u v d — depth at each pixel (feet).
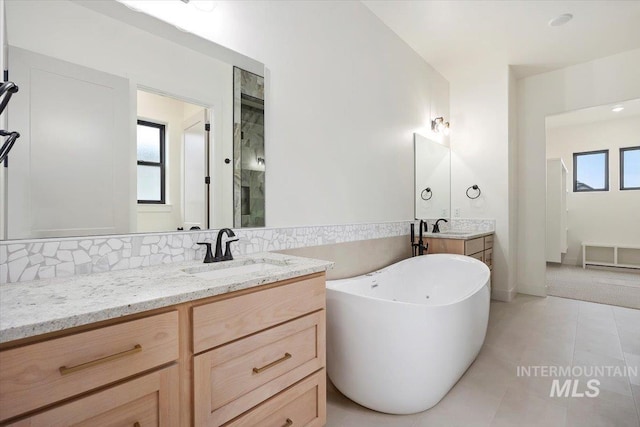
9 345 2.01
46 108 3.50
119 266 3.94
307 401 4.10
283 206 6.04
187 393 2.88
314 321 4.18
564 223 17.92
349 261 7.54
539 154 12.31
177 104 4.64
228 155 5.23
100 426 2.35
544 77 12.18
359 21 7.89
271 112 5.84
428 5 8.07
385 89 8.89
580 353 7.26
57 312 2.25
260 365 3.49
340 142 7.31
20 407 2.03
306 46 6.49
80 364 2.26
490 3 7.93
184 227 4.67
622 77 10.57
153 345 2.65
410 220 10.07
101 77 3.93
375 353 5.01
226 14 5.17
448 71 12.03
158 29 4.44
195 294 2.88
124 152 4.11
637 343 7.75
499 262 11.82
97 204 3.85
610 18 8.58
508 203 11.63
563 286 13.47
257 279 3.40
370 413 5.21
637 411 5.15
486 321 7.07
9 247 3.19
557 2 7.91
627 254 17.03
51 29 3.55
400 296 8.18
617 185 17.16
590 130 17.94
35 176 3.41
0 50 3.12
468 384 6.03
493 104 11.85
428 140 11.17
